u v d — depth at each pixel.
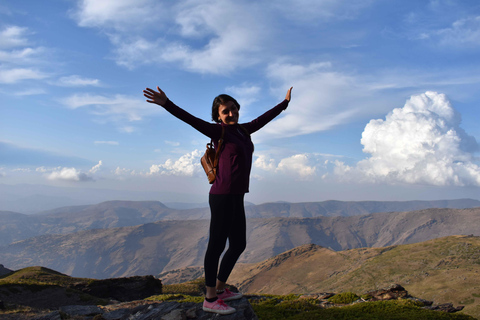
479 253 165.75
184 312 4.61
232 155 4.15
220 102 4.36
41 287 27.69
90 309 9.06
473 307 95.31
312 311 8.63
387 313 7.97
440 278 139.00
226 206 4.18
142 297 34.75
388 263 187.62
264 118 5.12
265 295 12.66
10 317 11.73
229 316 4.32
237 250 4.66
